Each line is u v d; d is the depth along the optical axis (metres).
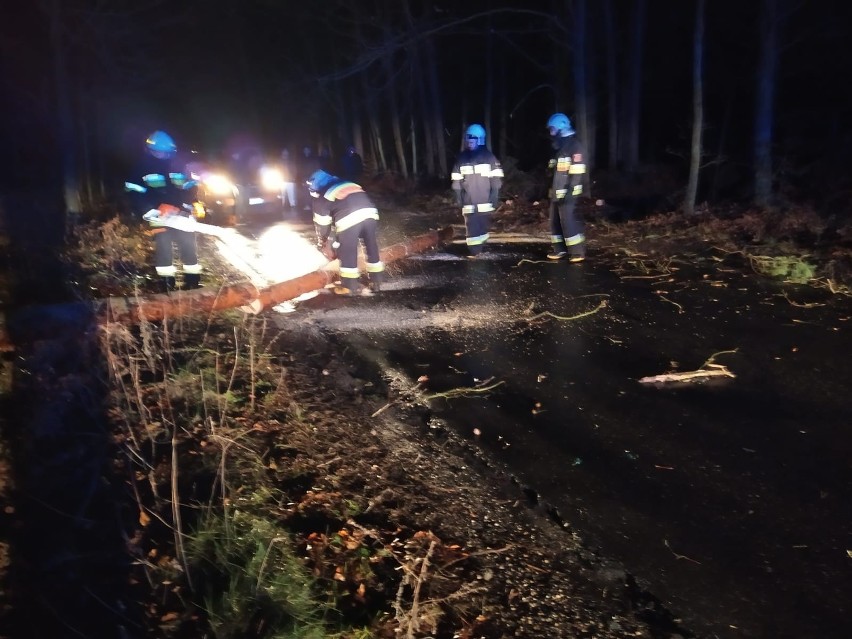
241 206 14.09
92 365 5.41
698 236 10.20
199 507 3.71
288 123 30.45
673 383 5.23
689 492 3.85
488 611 3.02
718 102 18.25
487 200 9.48
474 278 8.42
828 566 3.25
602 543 3.45
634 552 3.38
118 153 24.78
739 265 8.57
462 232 11.80
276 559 3.27
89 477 4.12
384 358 5.84
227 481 3.88
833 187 12.06
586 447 4.34
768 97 11.51
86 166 19.33
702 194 13.85
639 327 6.46
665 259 9.03
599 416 4.74
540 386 5.24
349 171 13.48
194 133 29.58
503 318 6.84
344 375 5.48
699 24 11.14
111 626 3.10
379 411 4.84
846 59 15.36
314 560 3.31
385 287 8.05
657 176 16.12
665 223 11.40
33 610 3.21
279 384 5.11
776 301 7.06
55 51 14.32
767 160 11.62
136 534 3.62
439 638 2.88
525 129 23.72
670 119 20.12
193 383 5.06
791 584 3.14
